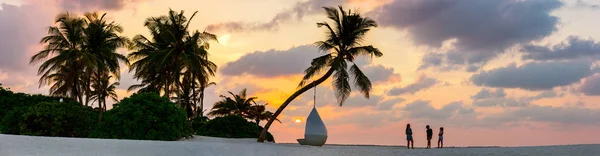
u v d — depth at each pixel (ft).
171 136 111.86
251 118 232.94
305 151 82.12
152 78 179.11
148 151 68.03
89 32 157.28
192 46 153.89
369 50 127.03
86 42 157.69
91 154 61.36
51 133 113.50
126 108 111.96
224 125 148.66
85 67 157.07
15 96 138.92
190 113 222.89
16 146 61.57
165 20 156.46
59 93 173.47
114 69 163.32
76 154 60.34
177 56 155.53
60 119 114.21
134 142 76.13
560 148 95.96
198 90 215.92
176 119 115.14
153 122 111.14
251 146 83.71
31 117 113.09
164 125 111.24
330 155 78.54
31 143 65.05
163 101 115.55
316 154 78.38
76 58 153.89
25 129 112.27
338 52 128.98
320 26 127.34
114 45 160.35
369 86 129.29
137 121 109.81
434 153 85.15
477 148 100.22
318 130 117.91
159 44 158.20
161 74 167.84
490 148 99.19
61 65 162.20
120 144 71.97
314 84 129.49
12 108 133.49
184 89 215.51
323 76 129.59
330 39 128.36
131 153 65.21
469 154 84.07
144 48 161.68
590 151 89.10
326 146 123.95
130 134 109.50
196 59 155.33
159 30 156.66
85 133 118.21
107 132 110.63
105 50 156.76
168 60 152.66
